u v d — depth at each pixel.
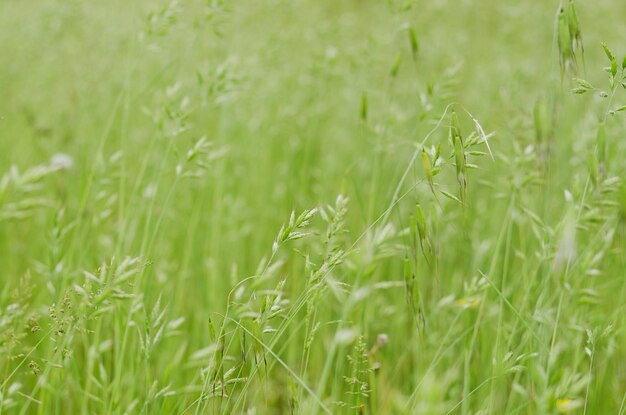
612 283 2.78
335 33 5.66
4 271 3.47
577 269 2.35
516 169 2.69
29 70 4.98
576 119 4.09
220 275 3.40
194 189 3.97
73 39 4.89
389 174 4.01
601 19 6.24
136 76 4.66
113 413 2.16
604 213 2.57
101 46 4.77
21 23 5.49
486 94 4.67
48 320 2.81
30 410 2.66
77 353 2.84
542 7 5.86
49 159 3.64
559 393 1.69
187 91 4.21
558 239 2.19
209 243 3.63
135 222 2.94
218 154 3.23
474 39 6.37
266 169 4.51
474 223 3.31
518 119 3.23
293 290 3.22
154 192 2.60
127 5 5.83
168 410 2.32
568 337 2.47
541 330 2.17
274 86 4.97
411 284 1.96
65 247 3.17
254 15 5.42
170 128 2.79
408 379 2.73
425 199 3.13
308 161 4.55
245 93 4.44
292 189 4.20
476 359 2.56
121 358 2.22
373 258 1.78
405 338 3.01
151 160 3.89
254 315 1.83
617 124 3.20
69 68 4.68
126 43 4.86
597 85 4.80
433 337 2.70
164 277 2.95
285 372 2.99
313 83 4.70
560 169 3.46
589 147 3.27
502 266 3.13
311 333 1.89
